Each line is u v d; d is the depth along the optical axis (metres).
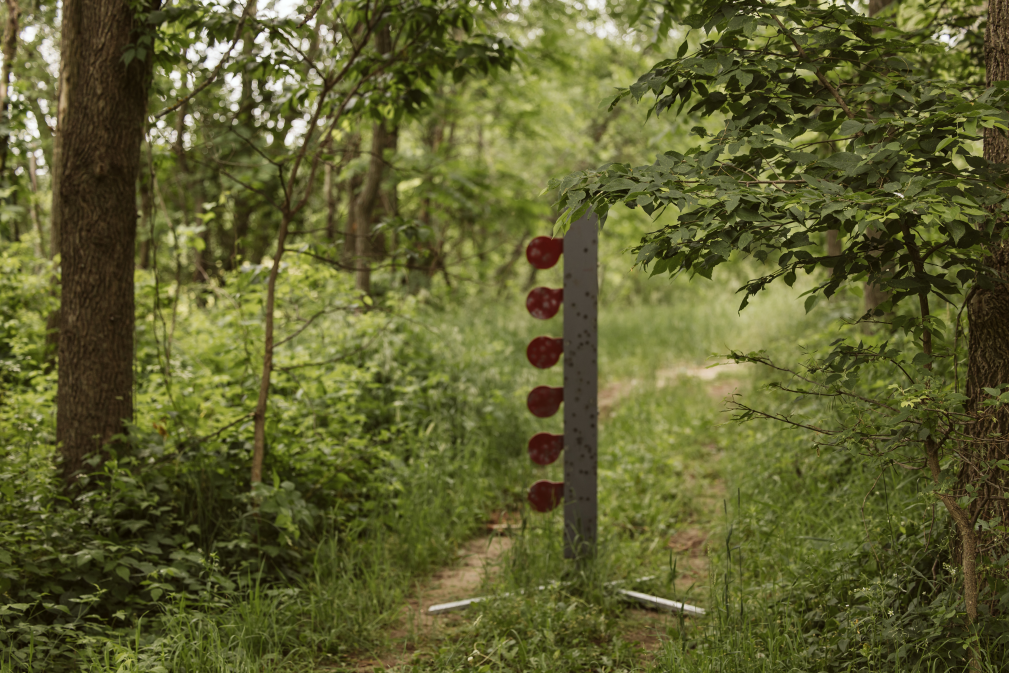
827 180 2.54
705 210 2.41
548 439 4.42
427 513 5.09
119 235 4.21
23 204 9.46
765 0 2.80
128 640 3.12
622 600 4.02
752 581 3.88
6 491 3.57
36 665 2.93
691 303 15.35
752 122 2.71
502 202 11.40
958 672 2.59
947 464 2.59
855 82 2.93
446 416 6.66
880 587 2.90
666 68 2.79
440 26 4.39
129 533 3.90
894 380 4.09
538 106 12.26
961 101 2.42
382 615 3.83
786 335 9.17
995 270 2.76
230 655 3.17
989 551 2.76
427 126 12.41
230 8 4.06
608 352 11.56
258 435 4.40
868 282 2.75
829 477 4.75
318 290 6.95
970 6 4.55
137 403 5.02
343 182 10.43
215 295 8.66
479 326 9.71
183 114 5.54
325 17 4.52
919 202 2.09
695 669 2.99
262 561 4.01
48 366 6.58
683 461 6.56
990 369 2.83
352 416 5.40
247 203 11.55
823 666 2.86
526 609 3.73
